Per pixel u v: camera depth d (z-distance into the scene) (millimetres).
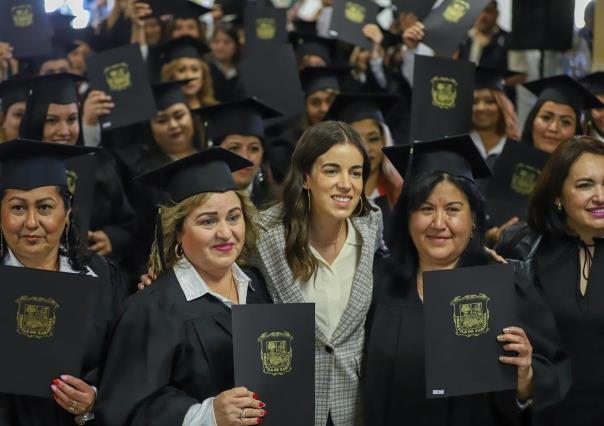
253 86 6621
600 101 5652
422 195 3594
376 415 3635
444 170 3682
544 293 3961
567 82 5621
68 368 3346
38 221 3592
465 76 5508
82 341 3371
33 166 3615
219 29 8383
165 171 3547
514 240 4184
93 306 3719
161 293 3459
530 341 3689
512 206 5309
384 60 7543
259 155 5762
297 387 3299
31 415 3500
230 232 3465
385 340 3672
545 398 3518
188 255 3518
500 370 3406
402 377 3621
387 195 5629
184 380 3391
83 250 3883
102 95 5984
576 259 3990
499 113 6270
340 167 3604
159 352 3322
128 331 3398
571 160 3904
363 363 3748
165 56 7188
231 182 3537
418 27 6156
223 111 5762
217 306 3492
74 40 7504
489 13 7711
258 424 3242
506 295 3439
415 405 3611
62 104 5418
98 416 3295
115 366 3357
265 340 3287
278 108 6582
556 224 4020
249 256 3797
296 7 9562
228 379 3424
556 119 5629
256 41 7609
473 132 6367
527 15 6816
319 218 3742
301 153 3676
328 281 3777
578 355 3896
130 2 7664
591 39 7477
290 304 3332
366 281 3752
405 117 6980
